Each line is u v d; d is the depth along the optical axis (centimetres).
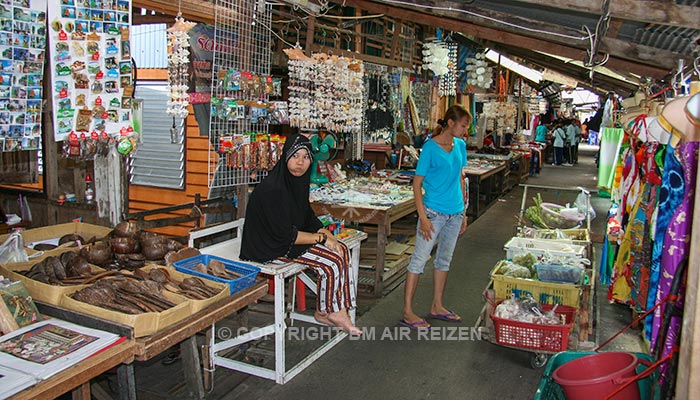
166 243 341
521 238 472
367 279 514
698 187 176
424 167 403
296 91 451
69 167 468
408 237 651
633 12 251
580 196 579
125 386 249
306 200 366
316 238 353
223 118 385
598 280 564
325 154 565
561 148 1927
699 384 175
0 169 458
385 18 641
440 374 354
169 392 323
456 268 602
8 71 265
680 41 311
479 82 974
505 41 414
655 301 287
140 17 469
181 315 256
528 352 382
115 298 259
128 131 314
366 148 807
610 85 721
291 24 527
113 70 302
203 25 373
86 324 242
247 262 348
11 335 227
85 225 388
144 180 593
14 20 264
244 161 392
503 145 1477
